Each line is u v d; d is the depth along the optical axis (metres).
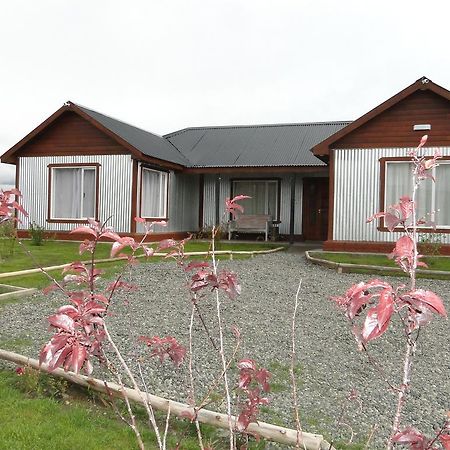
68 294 2.17
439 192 11.30
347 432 3.28
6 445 2.92
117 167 13.97
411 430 1.70
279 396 3.82
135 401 3.50
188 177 17.03
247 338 5.23
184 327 5.55
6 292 7.06
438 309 1.41
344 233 11.93
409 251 1.75
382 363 4.64
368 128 11.79
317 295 7.38
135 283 7.75
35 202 14.87
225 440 3.14
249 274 8.94
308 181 16.38
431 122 11.30
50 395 3.72
